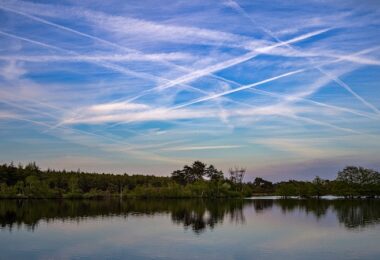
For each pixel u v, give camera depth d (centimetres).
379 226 7494
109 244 5419
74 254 4747
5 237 6047
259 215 10125
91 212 10825
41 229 7000
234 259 4478
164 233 6506
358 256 4644
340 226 7531
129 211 11306
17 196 19012
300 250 4988
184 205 14825
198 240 5769
